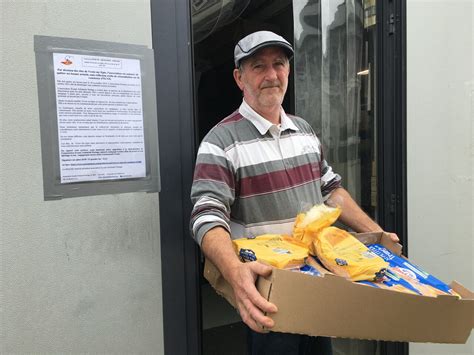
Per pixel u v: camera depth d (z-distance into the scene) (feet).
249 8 5.04
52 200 3.01
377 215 5.17
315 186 3.79
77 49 3.03
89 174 3.13
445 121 5.11
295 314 2.18
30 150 2.94
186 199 3.53
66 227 3.06
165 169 3.44
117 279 3.27
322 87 5.44
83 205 3.11
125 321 3.32
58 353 3.10
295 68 5.29
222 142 3.29
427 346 5.21
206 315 6.01
